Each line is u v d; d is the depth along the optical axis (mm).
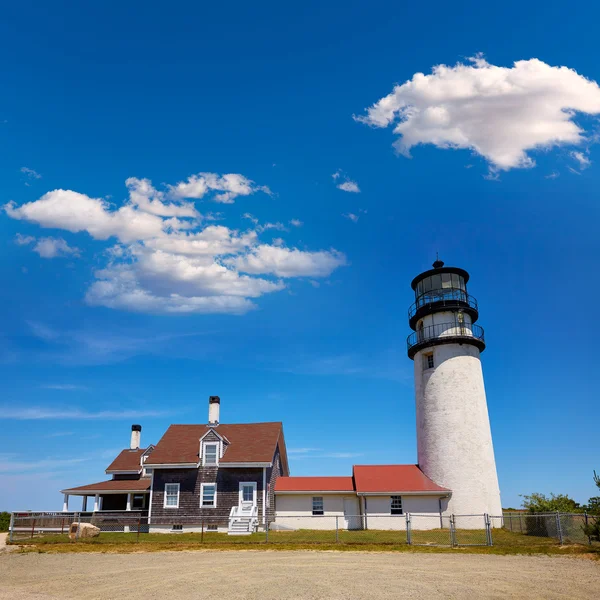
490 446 36000
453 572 17969
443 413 35969
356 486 35906
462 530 32281
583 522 25656
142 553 23469
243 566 19562
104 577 18062
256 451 36156
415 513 34531
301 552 22938
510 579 16781
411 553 22344
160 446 37500
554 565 19219
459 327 37156
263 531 33188
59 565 20688
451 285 38125
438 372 36812
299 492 36031
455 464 34906
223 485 34875
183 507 34719
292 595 14945
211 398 40719
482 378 37531
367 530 33656
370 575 17547
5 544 26422
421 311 38250
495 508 34844
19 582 17531
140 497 39125
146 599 14844
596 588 15469
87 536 29656
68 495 38469
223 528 34188
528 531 29062
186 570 18969
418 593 15016
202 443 35688
